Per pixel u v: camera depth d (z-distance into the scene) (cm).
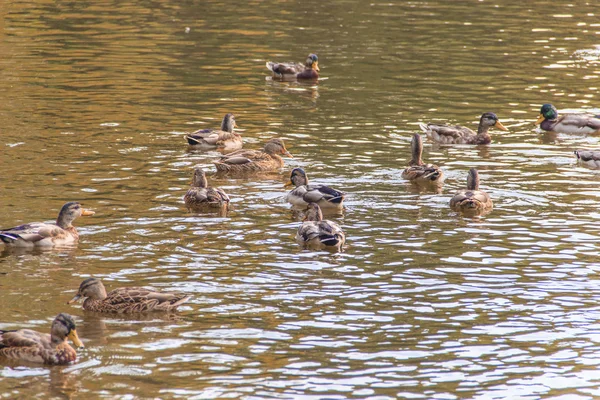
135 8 5462
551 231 2181
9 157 2708
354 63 4256
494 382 1445
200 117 3300
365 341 1579
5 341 1502
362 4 5722
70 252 1975
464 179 2647
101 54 4269
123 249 2002
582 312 1716
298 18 5253
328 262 1950
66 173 2575
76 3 5572
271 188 2541
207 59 4266
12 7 5359
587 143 3131
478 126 3203
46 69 3941
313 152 2892
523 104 3606
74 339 1505
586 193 2516
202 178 2464
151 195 2414
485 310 1717
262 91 3747
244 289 1794
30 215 2189
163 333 1595
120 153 2817
